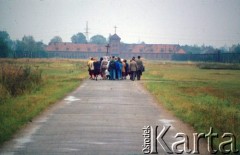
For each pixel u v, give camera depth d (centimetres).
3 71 4703
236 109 3647
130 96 4347
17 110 2978
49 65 13588
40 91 4559
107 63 7331
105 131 2291
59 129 2341
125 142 2003
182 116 2820
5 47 17488
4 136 2061
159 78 8031
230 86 6519
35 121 2623
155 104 3662
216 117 2812
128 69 7362
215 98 4503
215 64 15675
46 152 1784
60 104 3572
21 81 4681
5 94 3975
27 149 1839
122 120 2705
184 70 12569
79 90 5031
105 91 4916
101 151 1808
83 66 13625
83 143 1972
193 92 5150
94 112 3083
